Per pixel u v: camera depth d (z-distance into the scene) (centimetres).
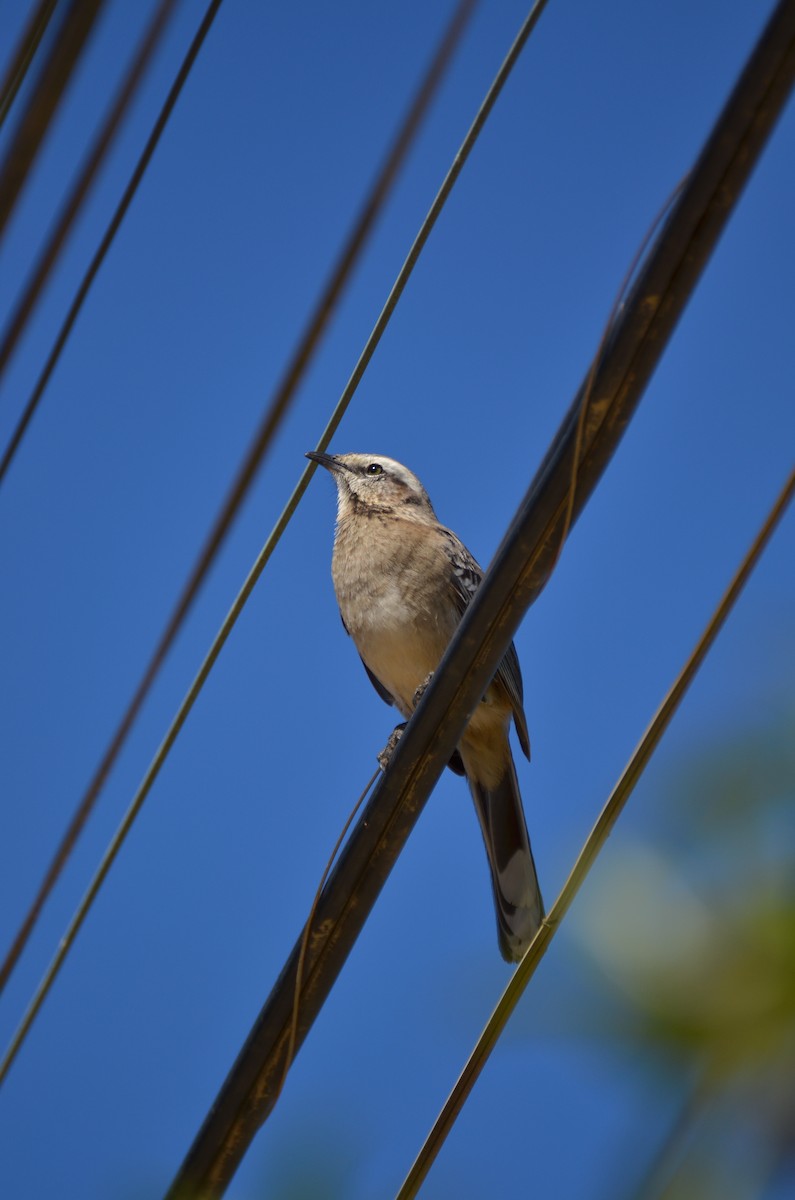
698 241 672
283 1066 855
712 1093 438
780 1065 430
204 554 713
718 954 445
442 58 558
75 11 507
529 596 796
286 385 641
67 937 807
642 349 709
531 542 778
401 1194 738
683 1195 434
